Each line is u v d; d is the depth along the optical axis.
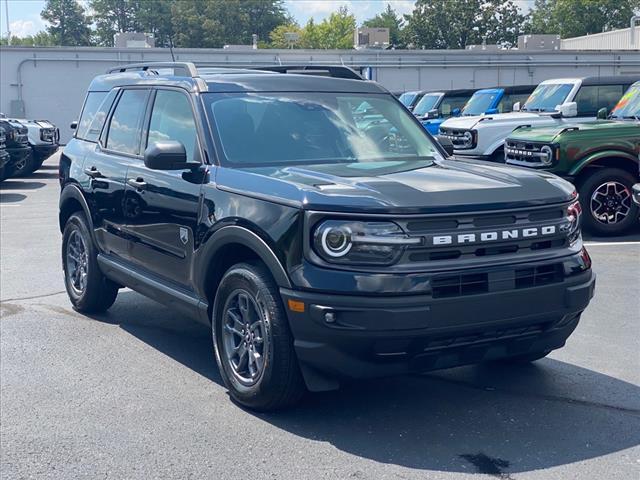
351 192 4.50
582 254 4.88
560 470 4.17
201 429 4.80
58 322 7.25
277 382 4.71
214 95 5.80
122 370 5.92
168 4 94.00
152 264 6.07
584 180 10.83
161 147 5.35
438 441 4.56
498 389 5.37
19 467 4.35
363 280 4.29
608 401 5.12
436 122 22.66
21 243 11.23
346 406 5.11
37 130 21.36
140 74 6.96
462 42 72.38
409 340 4.31
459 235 4.41
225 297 5.11
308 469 4.23
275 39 91.00
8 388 5.57
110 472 4.27
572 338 6.47
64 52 37.09
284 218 4.58
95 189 6.89
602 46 52.91
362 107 6.15
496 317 4.46
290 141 5.62
